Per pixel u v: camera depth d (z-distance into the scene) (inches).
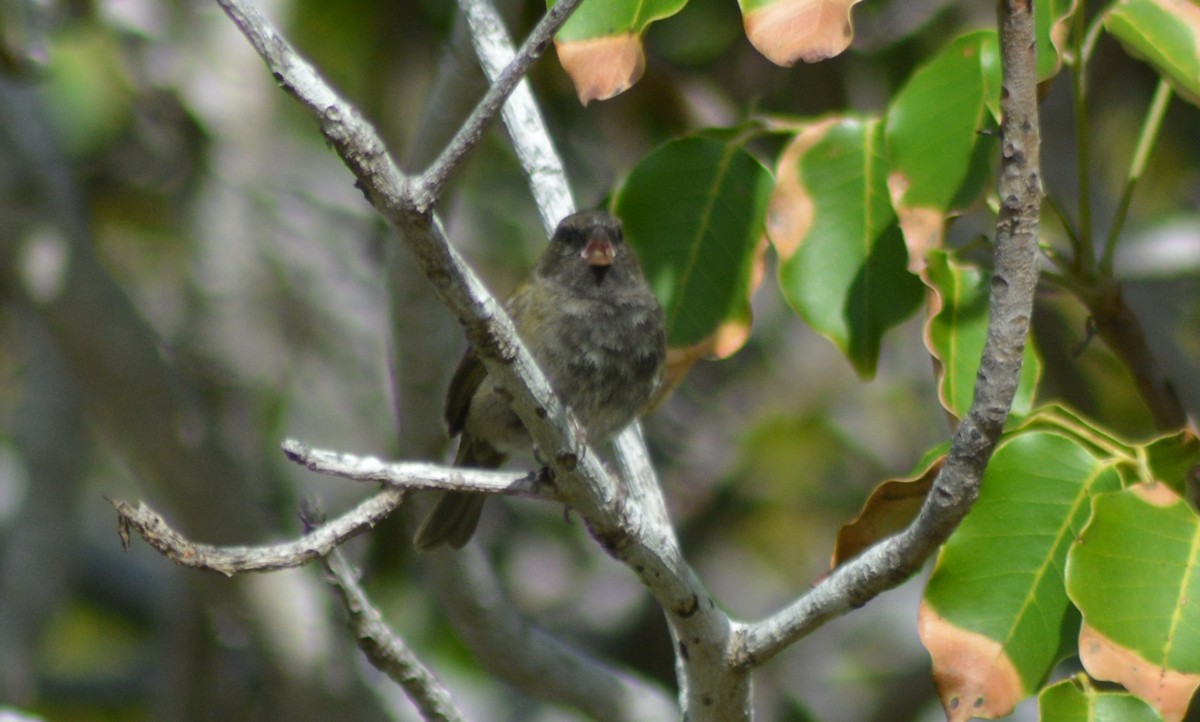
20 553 524.1
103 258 579.2
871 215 273.6
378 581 527.8
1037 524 238.5
